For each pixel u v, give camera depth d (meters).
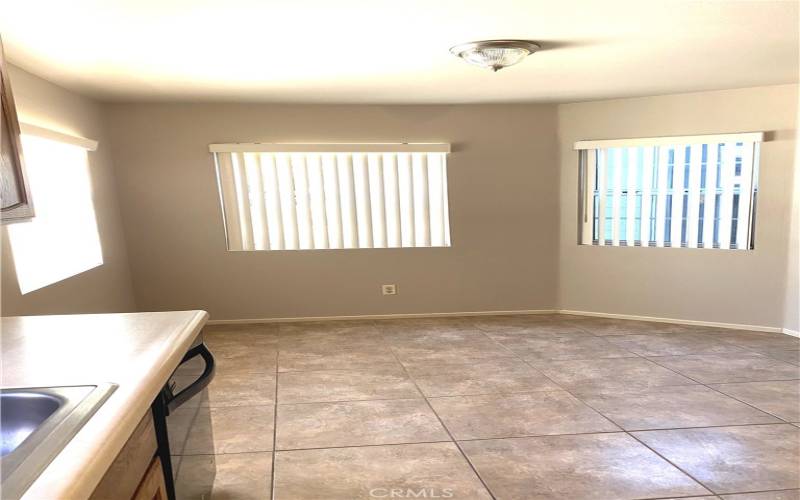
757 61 3.28
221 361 3.83
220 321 4.82
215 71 3.26
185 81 3.53
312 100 4.43
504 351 4.00
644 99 4.60
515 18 2.36
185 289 4.73
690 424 2.75
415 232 4.93
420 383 3.37
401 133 4.78
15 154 1.51
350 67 3.24
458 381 3.40
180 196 4.59
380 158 4.78
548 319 4.94
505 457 2.45
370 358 3.88
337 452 2.51
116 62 2.94
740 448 2.50
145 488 1.19
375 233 4.90
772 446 2.52
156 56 2.84
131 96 4.02
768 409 2.92
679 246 4.67
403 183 4.86
